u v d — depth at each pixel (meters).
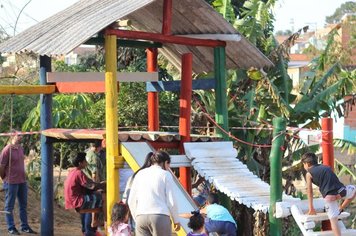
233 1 21.12
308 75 16.52
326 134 10.41
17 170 13.30
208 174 11.16
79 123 17.97
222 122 12.95
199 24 12.90
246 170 11.57
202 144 11.86
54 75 12.37
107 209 11.15
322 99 15.12
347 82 15.07
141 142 11.23
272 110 15.49
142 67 20.94
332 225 9.69
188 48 14.02
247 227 14.69
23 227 13.53
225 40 12.99
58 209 17.19
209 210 10.80
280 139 10.04
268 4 16.48
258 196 10.49
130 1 12.28
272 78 15.56
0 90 11.89
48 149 12.81
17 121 18.12
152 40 12.08
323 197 9.88
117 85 11.27
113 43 11.21
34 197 17.31
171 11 12.30
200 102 16.97
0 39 17.69
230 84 15.72
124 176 12.13
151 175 9.52
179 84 12.96
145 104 18.64
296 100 15.96
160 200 9.45
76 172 12.30
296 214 9.79
